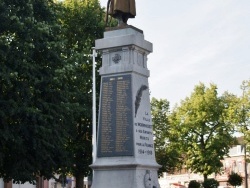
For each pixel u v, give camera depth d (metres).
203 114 69.75
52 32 34.69
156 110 69.38
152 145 17.91
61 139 33.31
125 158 17.00
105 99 17.73
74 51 39.62
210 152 69.19
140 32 18.67
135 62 17.83
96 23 44.66
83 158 43.53
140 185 16.73
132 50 17.78
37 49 32.78
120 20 18.75
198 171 70.75
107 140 17.42
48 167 33.75
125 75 17.64
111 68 17.80
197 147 69.50
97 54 41.56
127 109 17.33
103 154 17.39
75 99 40.56
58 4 39.88
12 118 31.55
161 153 67.81
